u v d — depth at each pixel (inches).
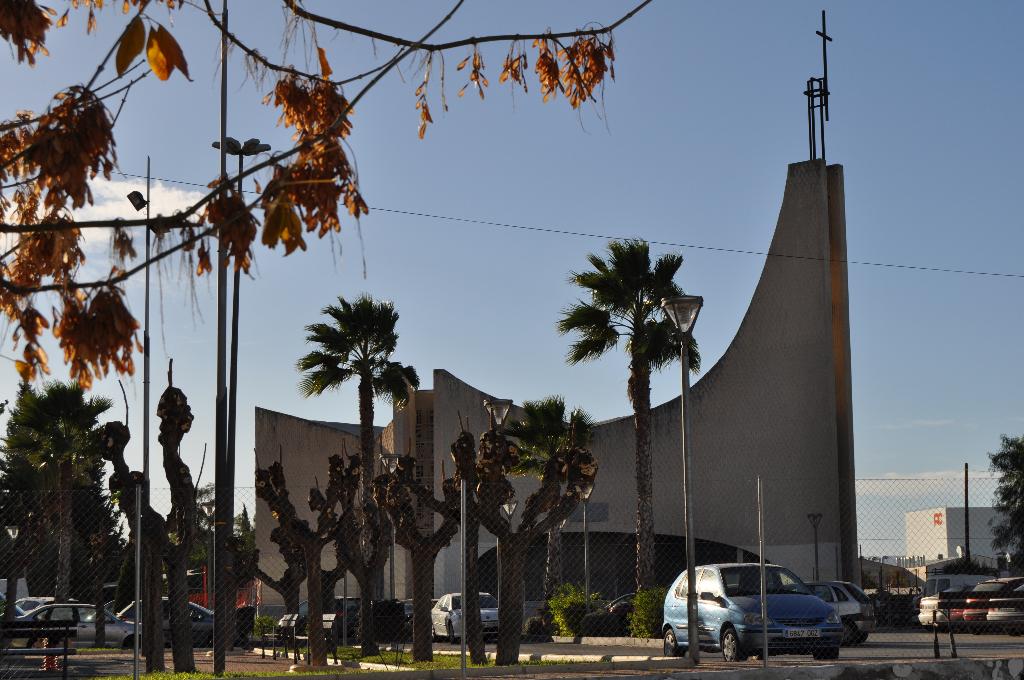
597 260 1401.3
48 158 198.7
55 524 1478.8
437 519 2046.0
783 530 1860.2
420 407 2191.2
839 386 1876.2
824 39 1881.2
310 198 209.9
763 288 1909.4
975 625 1084.5
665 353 1357.0
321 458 2225.6
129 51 190.1
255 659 974.4
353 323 1519.4
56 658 839.1
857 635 1015.0
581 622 1291.8
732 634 759.1
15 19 221.8
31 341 198.8
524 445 1592.0
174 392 674.2
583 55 260.7
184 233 202.8
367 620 953.5
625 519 1962.4
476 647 734.5
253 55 235.9
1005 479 2330.2
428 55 249.1
